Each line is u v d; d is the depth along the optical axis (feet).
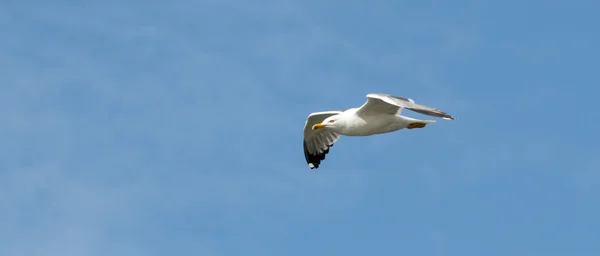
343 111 67.97
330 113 68.59
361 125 60.34
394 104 54.54
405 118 60.08
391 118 59.98
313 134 71.61
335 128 61.41
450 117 53.36
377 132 60.85
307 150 72.54
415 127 60.34
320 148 72.38
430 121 59.93
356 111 60.34
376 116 60.03
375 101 58.13
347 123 60.75
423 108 54.24
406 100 57.06
